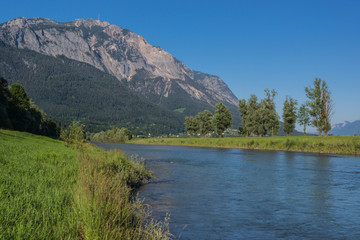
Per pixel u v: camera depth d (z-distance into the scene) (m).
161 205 15.16
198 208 14.75
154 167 35.66
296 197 18.20
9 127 67.88
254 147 92.81
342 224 12.46
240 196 18.23
